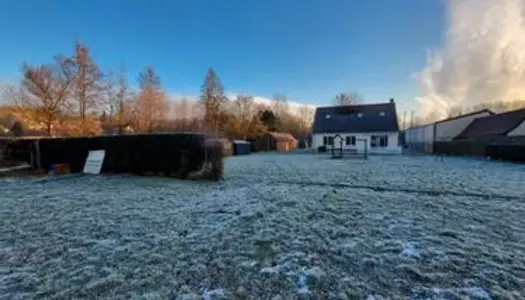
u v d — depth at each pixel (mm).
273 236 4016
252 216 4992
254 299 2508
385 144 29312
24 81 25969
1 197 7027
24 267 3139
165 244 3777
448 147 26484
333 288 2678
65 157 12820
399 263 3191
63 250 3609
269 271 2998
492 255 3393
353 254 3434
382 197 6719
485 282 2758
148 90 34406
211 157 10078
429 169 13125
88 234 4211
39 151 13188
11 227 4574
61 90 26938
